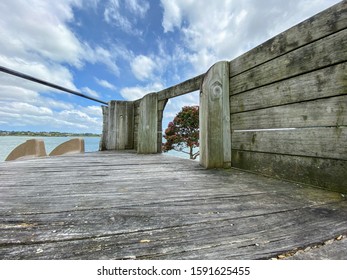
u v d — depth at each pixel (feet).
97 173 5.56
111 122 13.58
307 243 1.88
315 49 3.86
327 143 3.69
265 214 2.63
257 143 5.37
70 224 2.34
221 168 6.30
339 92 3.48
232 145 6.39
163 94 10.71
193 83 8.27
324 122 3.73
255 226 2.27
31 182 4.50
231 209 2.84
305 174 4.11
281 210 2.77
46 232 2.13
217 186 4.16
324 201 3.13
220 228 2.23
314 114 3.91
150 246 1.86
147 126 11.01
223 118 6.38
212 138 6.29
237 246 1.84
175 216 2.59
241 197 3.41
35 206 2.97
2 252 1.76
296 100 4.25
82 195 3.54
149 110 11.03
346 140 3.40
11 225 2.31
